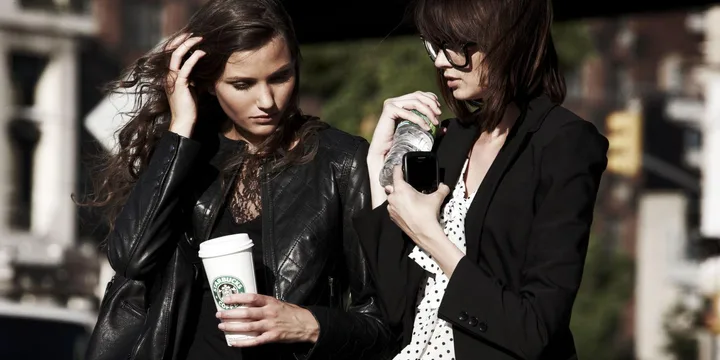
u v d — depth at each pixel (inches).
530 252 177.2
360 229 192.1
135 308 209.3
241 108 198.5
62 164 1562.5
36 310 509.7
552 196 176.2
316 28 351.6
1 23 1523.1
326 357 195.5
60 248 1403.8
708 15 1891.0
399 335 199.8
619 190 2361.0
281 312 190.5
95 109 446.6
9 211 1512.1
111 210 212.8
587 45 1627.7
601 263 1926.7
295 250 201.6
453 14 178.2
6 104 1525.6
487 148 189.2
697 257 1942.7
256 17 195.0
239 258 186.7
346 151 207.2
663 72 2354.8
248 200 205.6
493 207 180.5
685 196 2022.6
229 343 190.5
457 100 191.8
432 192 184.4
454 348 180.5
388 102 198.5
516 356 175.9
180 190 200.1
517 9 177.6
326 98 1416.1
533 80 184.2
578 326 1846.7
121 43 1654.8
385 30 347.9
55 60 1574.8
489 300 173.9
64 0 1593.3
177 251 200.1
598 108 2439.7
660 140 1985.7
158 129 208.8
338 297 208.1
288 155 205.3
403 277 187.9
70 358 502.0
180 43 202.5
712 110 1226.6
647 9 342.6
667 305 1902.1
